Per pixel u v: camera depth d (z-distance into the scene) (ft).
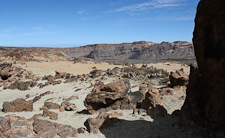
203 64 24.77
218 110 22.79
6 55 323.37
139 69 134.41
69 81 131.54
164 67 212.84
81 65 256.93
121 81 49.93
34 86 129.49
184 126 28.76
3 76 161.99
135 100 46.93
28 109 55.88
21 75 160.56
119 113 40.42
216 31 21.93
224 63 21.21
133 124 34.01
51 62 275.18
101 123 33.76
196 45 25.32
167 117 35.04
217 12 21.06
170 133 27.89
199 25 23.65
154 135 28.50
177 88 58.65
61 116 47.14
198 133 25.36
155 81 89.20
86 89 95.50
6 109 53.62
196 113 27.32
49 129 31.30
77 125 38.06
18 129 29.55
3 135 28.58
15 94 114.11
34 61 270.05
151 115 37.50
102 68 234.58
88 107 48.39
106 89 49.73
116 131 32.04
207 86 26.71
